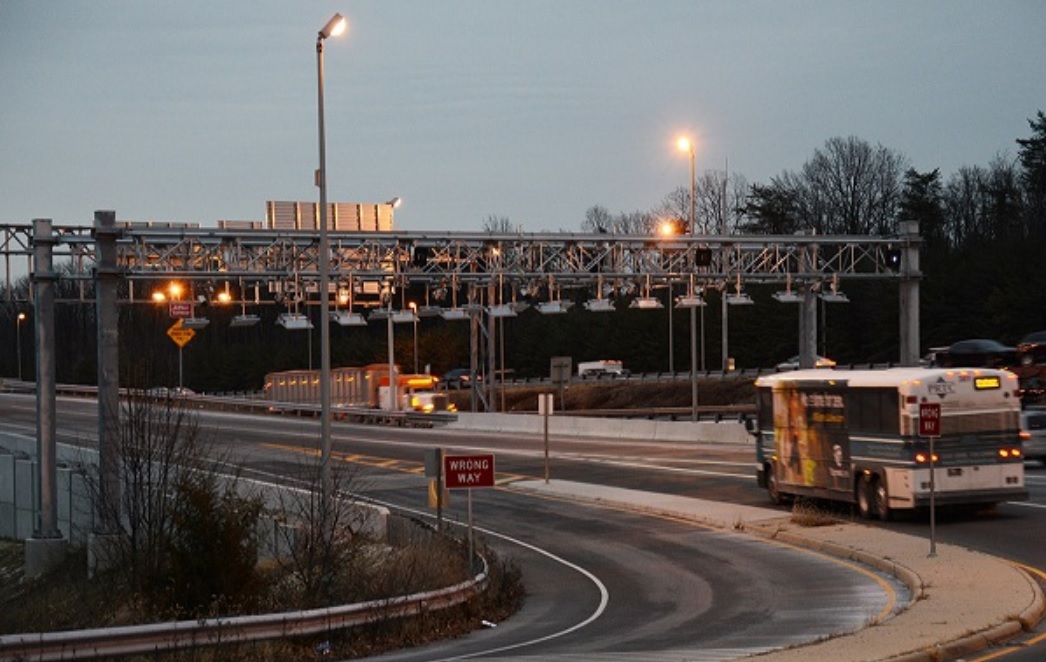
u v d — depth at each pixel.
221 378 159.12
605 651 21.59
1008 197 152.62
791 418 41.25
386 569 29.89
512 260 63.00
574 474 56.66
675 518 42.59
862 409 37.41
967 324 114.62
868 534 34.44
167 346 140.62
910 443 35.25
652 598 29.53
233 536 27.36
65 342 176.88
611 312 150.12
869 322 125.50
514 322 158.50
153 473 40.62
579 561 36.09
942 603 23.52
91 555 40.06
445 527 38.31
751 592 28.98
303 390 107.94
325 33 36.81
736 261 66.50
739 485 49.09
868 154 162.25
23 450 74.69
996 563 28.23
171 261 52.66
